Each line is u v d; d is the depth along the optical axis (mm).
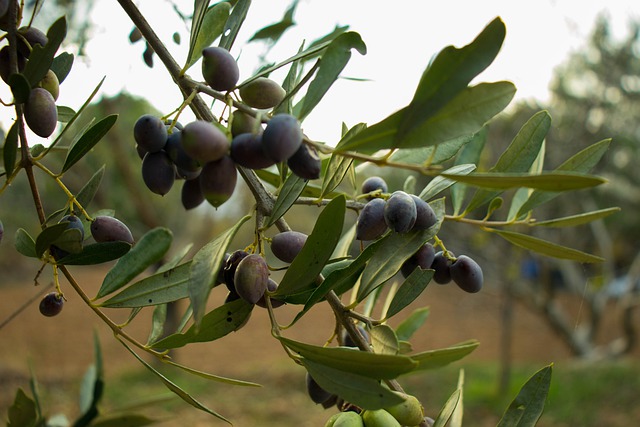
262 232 442
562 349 4684
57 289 453
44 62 434
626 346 3861
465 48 364
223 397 3334
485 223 528
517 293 3707
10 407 560
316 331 5020
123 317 5320
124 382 3490
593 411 2832
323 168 574
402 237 466
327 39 575
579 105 3887
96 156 2926
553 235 3672
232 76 435
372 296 584
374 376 393
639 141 4098
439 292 7156
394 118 372
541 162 583
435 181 521
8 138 437
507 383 3180
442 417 459
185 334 448
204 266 377
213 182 390
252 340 4820
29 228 3631
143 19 456
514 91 376
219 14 475
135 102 2262
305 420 3068
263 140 382
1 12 438
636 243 5059
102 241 450
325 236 414
